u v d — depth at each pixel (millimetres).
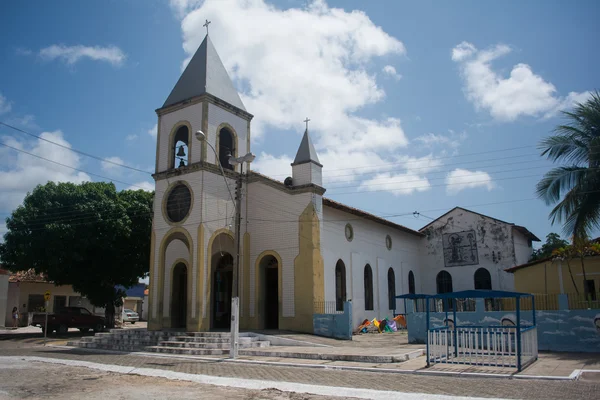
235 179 25906
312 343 20266
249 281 25281
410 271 37344
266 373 13969
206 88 25344
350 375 13320
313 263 23500
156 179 25922
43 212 29656
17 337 30609
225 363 16656
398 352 16797
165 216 25031
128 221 31266
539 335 18359
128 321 51906
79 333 33438
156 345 21203
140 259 33250
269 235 25188
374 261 31812
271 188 25547
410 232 37344
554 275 26672
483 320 19781
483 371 13234
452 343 16438
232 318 18094
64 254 29016
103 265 32062
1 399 10000
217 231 24328
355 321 28016
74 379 12711
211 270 25344
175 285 26188
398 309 34062
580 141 18594
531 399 9445
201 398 9984
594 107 18484
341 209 27938
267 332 23109
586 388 10555
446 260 38375
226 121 26094
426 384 11539
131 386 11539
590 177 17812
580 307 18875
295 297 23719
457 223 38438
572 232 18422
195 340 20828
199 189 23969
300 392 10562
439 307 31188
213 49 27266
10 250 29375
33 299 45031
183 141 27047
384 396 9953
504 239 36406
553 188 18594
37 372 14070
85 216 29859
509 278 35625
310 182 24438
